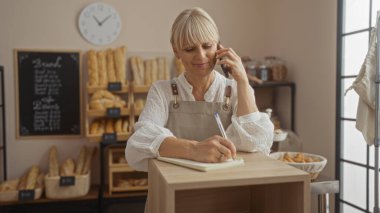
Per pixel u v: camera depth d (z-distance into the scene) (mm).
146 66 3057
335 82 2338
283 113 3105
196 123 1210
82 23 3021
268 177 834
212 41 1083
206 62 1100
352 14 2203
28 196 2650
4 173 2896
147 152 1042
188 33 1046
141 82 3016
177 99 1227
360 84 1607
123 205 3121
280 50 3084
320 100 2512
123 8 3090
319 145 2533
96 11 3039
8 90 2975
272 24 3225
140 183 2902
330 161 2410
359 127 1670
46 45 3006
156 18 3150
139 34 3125
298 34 2781
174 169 904
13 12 2951
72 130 3090
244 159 1017
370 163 2088
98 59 2953
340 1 2262
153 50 3156
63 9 3014
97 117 3043
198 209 1156
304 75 2713
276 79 2879
